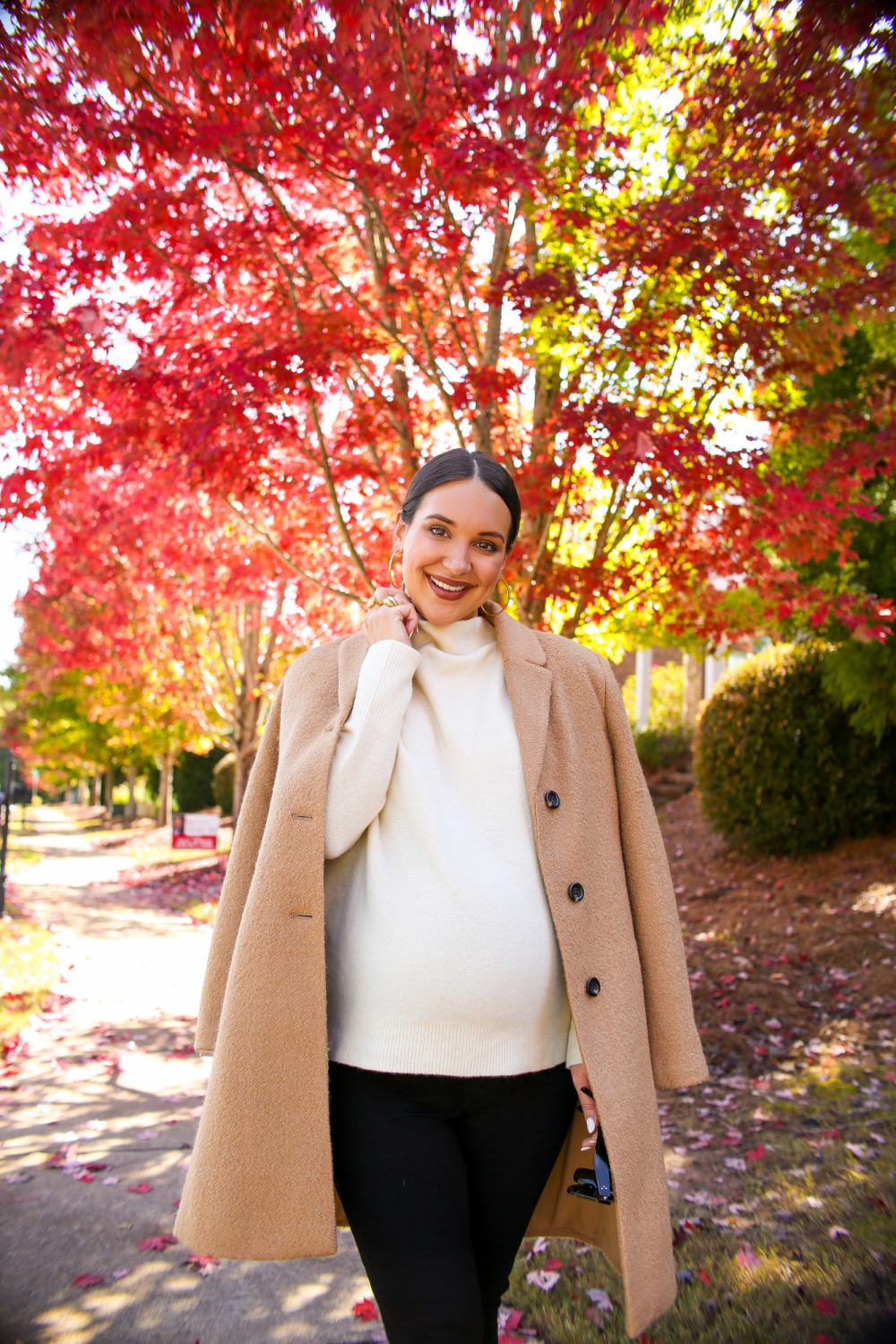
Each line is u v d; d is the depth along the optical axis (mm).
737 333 4211
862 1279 2469
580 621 4848
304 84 3631
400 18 3408
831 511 4250
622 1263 1431
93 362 4375
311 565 6629
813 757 8102
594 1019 1497
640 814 1653
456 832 1509
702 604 5121
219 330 4723
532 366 4949
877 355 6555
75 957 8055
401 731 1567
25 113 3701
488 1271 1492
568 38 3604
